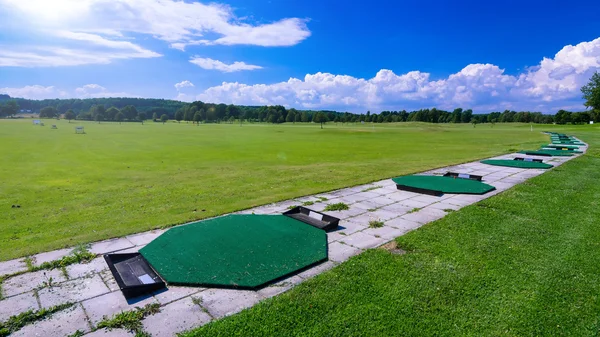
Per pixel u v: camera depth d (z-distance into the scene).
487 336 2.71
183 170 12.59
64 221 6.01
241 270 3.78
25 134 35.47
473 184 8.40
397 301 3.18
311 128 65.25
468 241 4.65
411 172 10.91
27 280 3.64
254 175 11.18
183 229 5.12
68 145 23.97
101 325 2.85
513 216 5.79
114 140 29.34
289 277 3.70
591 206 6.37
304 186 8.97
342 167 12.84
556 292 3.33
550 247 4.44
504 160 13.13
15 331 2.78
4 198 8.01
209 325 2.83
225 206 6.79
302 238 4.76
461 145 24.36
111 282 3.61
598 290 3.37
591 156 13.62
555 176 9.35
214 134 41.00
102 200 7.71
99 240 4.82
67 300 3.25
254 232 4.99
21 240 4.97
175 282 3.51
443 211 6.27
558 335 2.72
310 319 2.92
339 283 3.50
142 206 7.07
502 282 3.53
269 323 2.86
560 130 43.00
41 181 10.33
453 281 3.55
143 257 4.13
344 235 5.02
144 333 2.76
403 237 4.82
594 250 4.34
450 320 2.91
